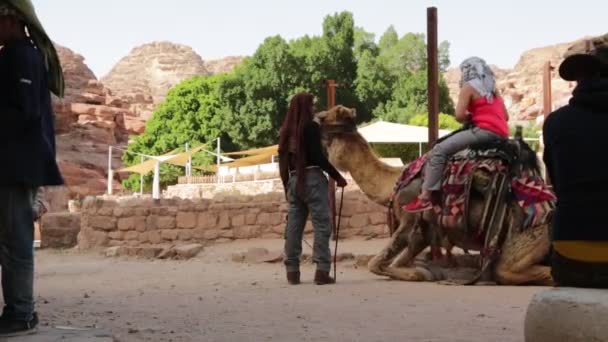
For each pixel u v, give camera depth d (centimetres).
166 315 718
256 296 863
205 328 636
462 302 784
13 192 538
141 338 586
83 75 14038
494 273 945
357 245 1602
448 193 968
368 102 8219
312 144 975
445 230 988
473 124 972
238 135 8125
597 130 408
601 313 356
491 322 645
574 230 409
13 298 548
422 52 9175
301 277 1124
